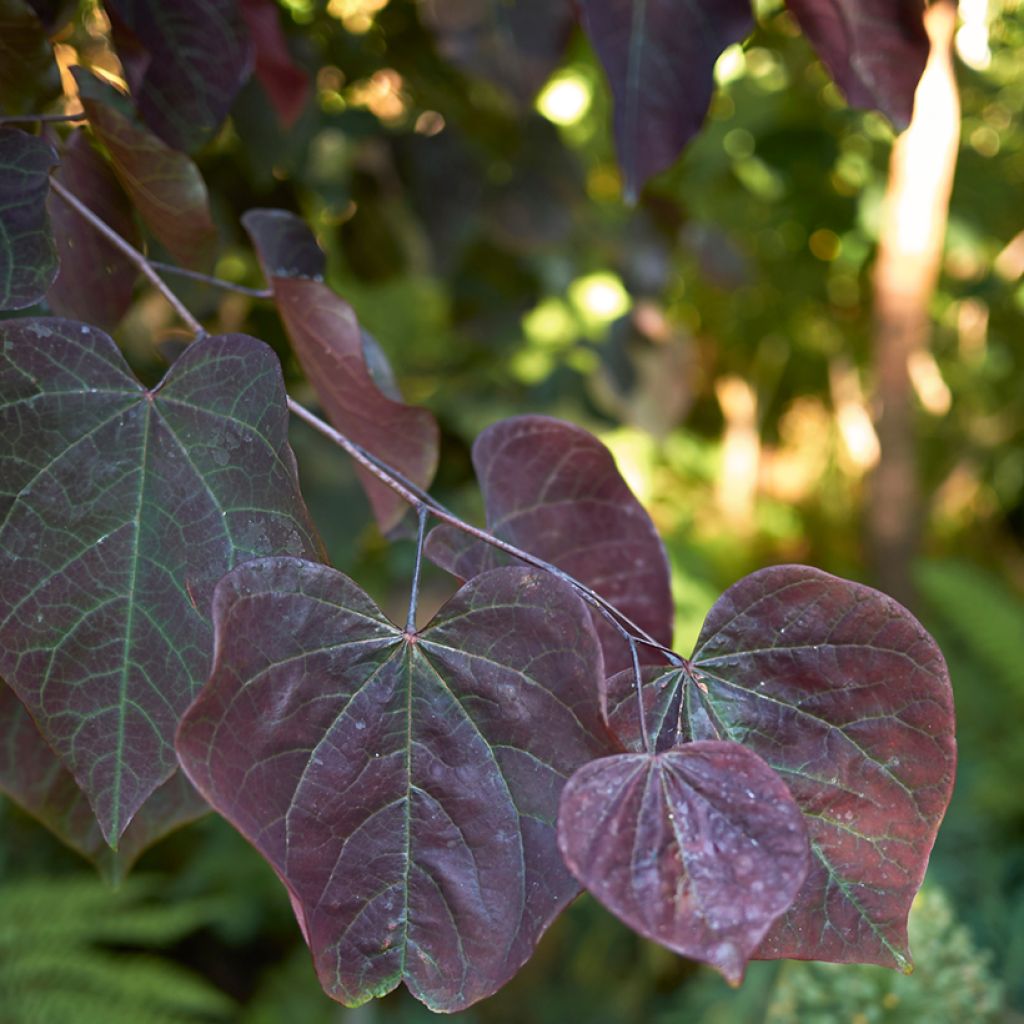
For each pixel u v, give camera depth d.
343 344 0.41
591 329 1.61
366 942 0.29
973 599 2.31
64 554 0.30
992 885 1.79
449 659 0.29
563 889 0.29
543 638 0.29
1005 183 2.55
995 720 2.21
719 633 0.31
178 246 0.44
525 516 0.40
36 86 0.41
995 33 1.40
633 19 0.43
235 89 0.44
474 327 1.30
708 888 0.25
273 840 0.28
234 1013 1.88
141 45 0.42
